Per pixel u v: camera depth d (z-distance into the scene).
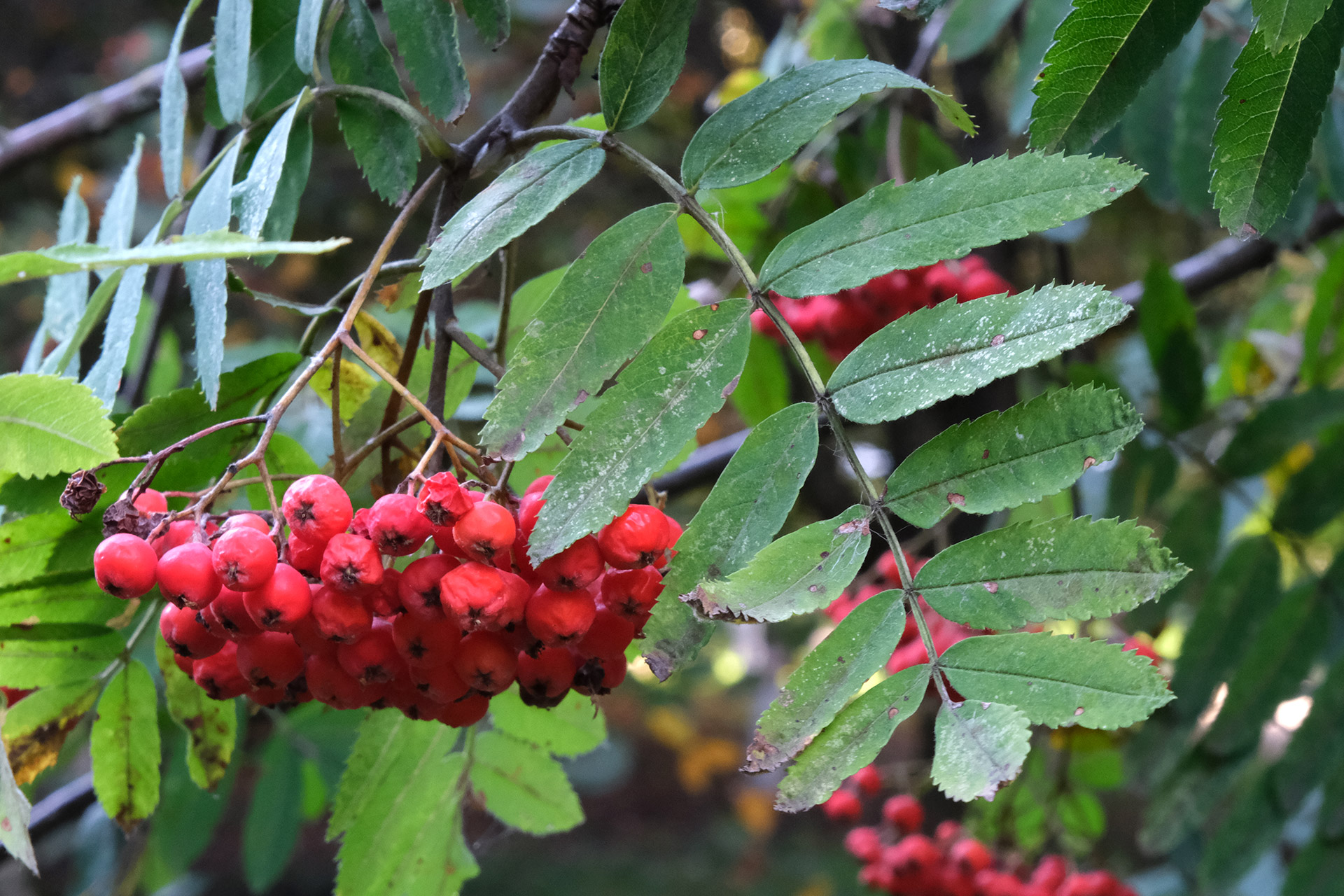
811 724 0.41
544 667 0.45
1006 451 0.41
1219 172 0.43
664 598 0.42
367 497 0.50
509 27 0.48
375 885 0.51
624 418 0.42
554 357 0.42
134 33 1.73
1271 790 0.59
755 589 0.41
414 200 0.46
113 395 0.45
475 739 0.52
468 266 0.43
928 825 0.98
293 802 0.72
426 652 0.43
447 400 0.51
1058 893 0.68
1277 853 0.77
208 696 0.48
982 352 0.41
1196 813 0.61
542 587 0.43
